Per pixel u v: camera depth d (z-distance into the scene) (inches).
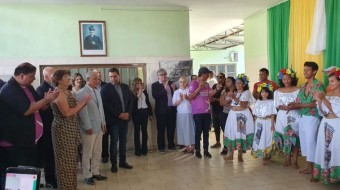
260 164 167.9
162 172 158.7
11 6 200.7
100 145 145.1
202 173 154.4
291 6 205.8
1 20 199.5
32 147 102.1
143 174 156.3
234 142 172.9
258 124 166.2
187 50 227.9
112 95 157.1
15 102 96.3
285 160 174.9
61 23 207.6
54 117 118.6
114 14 215.9
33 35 203.9
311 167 146.4
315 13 177.0
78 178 151.3
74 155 119.2
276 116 161.5
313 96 131.5
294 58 205.8
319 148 129.8
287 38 211.6
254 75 259.4
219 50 519.5
